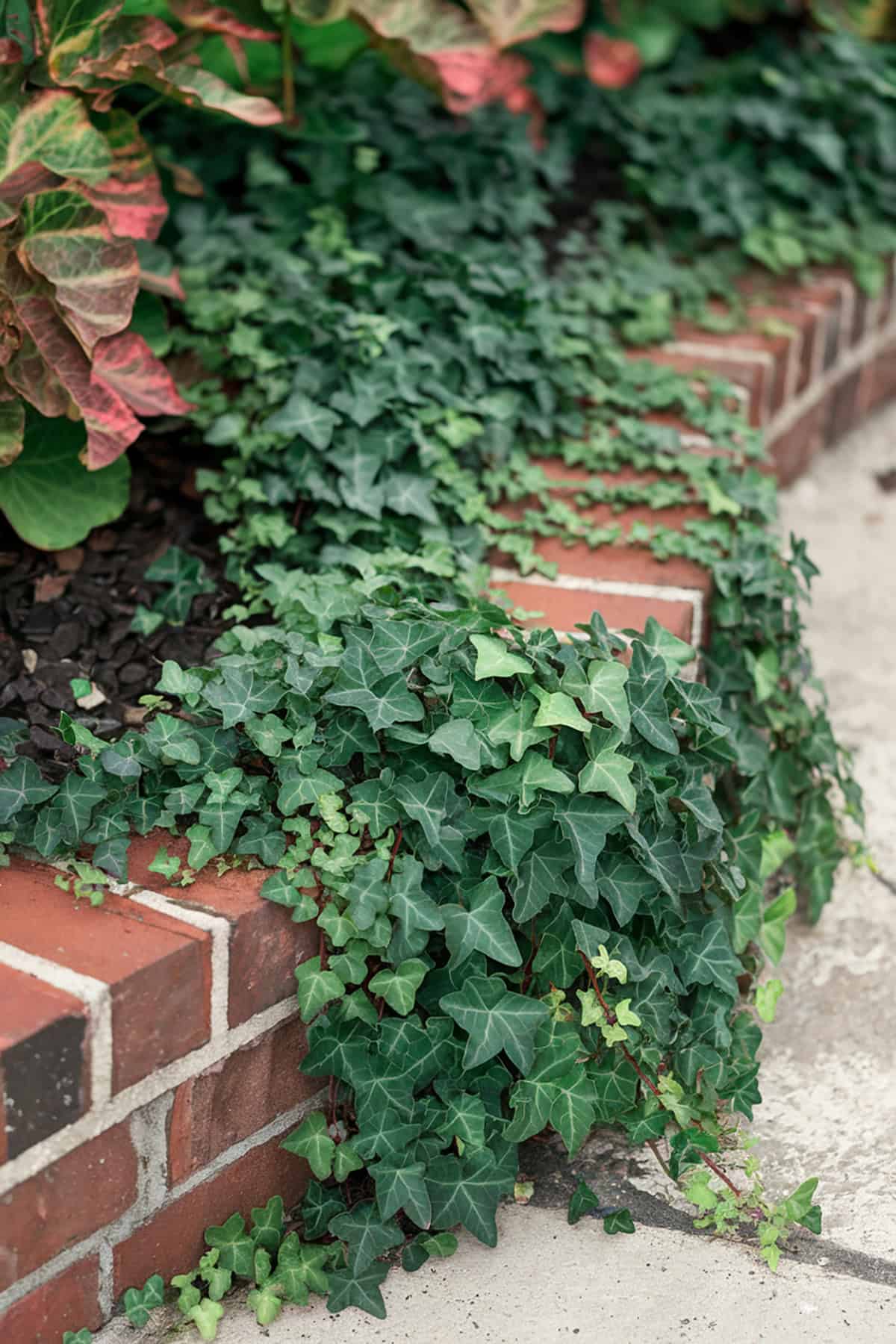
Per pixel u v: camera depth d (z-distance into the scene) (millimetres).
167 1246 1939
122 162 2418
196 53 2705
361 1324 1926
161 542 2674
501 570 2660
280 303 2855
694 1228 2086
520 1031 2000
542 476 2857
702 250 4039
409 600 2197
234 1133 1994
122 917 1884
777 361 3580
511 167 3705
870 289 4129
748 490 2840
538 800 2055
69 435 2520
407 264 3076
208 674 2098
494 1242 2014
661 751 2148
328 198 3252
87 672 2387
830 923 2682
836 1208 2098
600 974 2133
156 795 2045
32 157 2199
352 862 1968
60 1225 1771
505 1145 2057
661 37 4445
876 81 4254
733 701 2600
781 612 2645
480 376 2908
